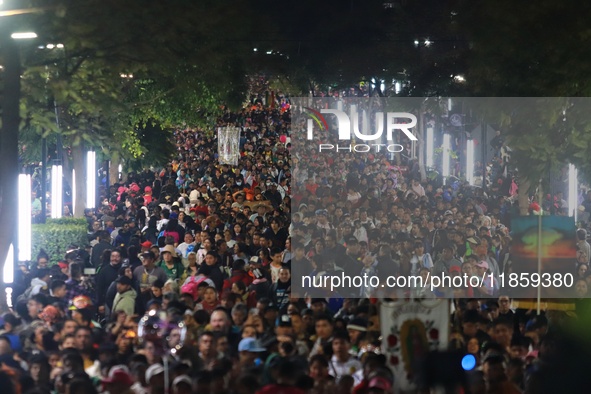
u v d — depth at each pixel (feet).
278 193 174.50
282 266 98.12
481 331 73.77
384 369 59.62
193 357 62.08
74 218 152.15
